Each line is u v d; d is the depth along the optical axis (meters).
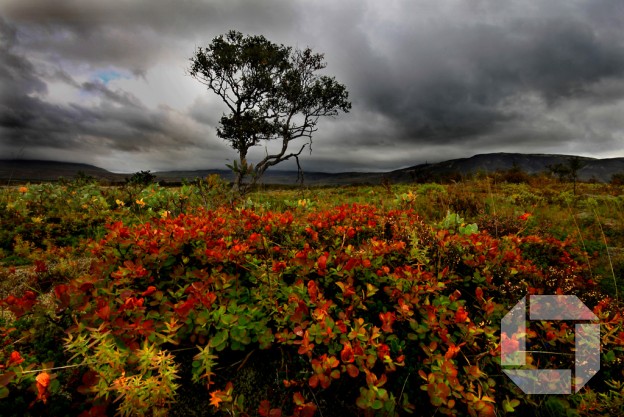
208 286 2.33
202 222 3.30
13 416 1.66
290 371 2.09
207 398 1.94
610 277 3.84
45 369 1.61
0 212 5.60
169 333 2.03
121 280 2.20
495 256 2.95
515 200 10.34
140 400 1.54
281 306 2.18
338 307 2.43
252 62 20.75
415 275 2.36
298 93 21.28
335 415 1.89
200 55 20.48
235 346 1.98
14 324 2.39
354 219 3.97
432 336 2.09
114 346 1.88
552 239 4.02
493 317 2.48
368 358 1.77
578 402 2.02
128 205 7.82
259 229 3.57
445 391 1.70
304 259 2.41
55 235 5.34
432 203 7.90
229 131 21.28
